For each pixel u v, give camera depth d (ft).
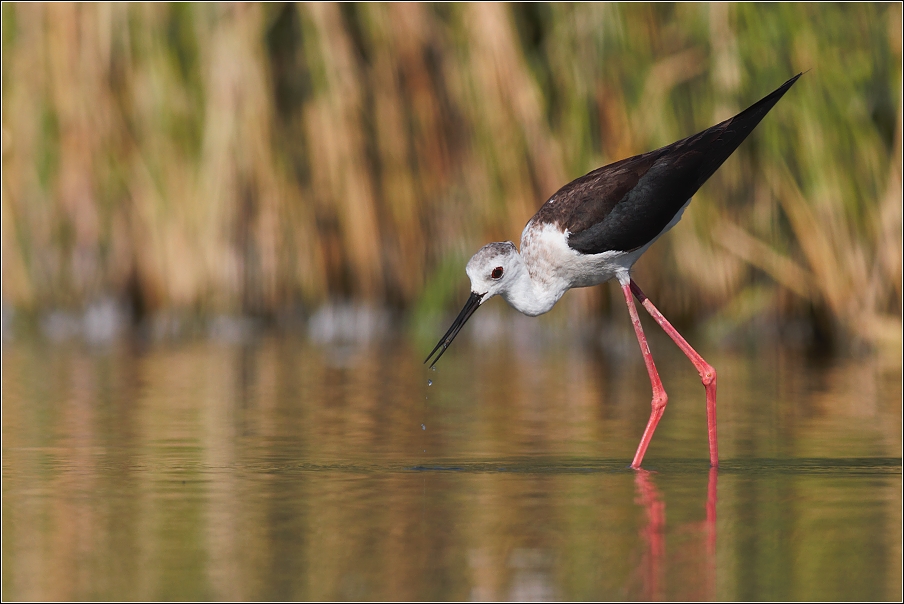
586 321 55.11
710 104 52.01
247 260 55.47
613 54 52.31
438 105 53.98
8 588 19.86
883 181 51.42
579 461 30.27
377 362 48.62
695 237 52.95
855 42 51.52
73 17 54.13
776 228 52.75
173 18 53.98
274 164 54.24
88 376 44.65
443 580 20.12
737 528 23.30
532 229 34.42
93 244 55.57
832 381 43.70
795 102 51.47
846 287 51.52
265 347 52.21
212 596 19.47
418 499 25.82
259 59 53.62
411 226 54.75
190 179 54.39
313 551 21.80
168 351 51.21
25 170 55.26
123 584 20.06
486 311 57.31
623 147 52.08
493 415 37.06
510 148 52.54
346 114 53.47
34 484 27.17
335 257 55.52
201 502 25.49
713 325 53.67
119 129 54.65
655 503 25.45
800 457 30.50
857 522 23.73
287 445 31.94
